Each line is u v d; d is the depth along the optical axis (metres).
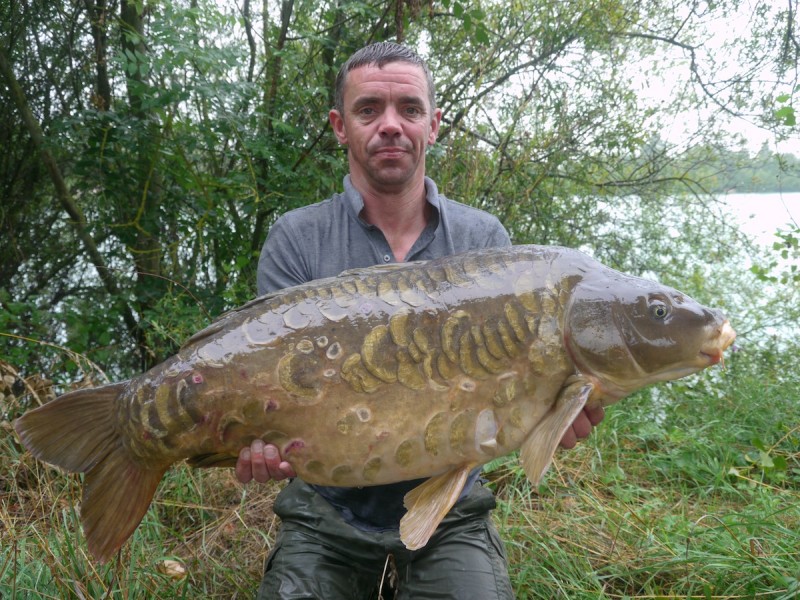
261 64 5.35
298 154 4.43
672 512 2.92
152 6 4.62
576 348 1.68
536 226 5.06
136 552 2.51
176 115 4.56
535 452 1.65
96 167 4.63
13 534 2.44
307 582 2.05
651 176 5.50
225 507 3.07
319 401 1.65
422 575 2.09
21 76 5.18
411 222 2.27
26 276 5.55
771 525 2.56
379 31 4.85
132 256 4.98
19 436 1.64
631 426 3.71
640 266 5.29
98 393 1.70
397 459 1.68
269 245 2.28
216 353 1.65
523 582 2.43
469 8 4.62
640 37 5.29
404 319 1.67
